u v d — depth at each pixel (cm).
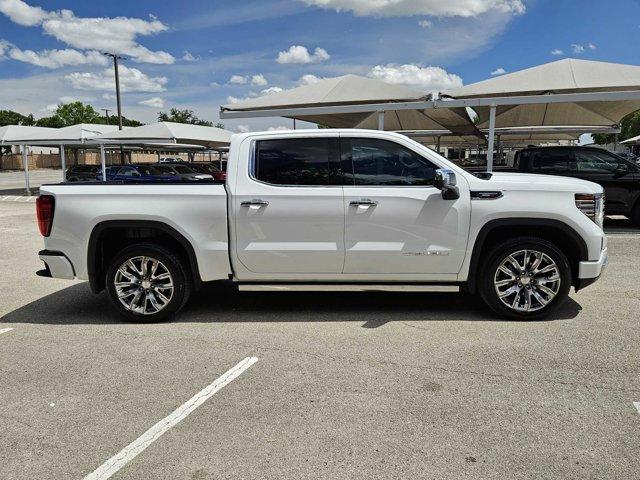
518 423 316
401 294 614
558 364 401
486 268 499
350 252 494
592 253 493
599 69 1203
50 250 511
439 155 500
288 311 552
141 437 306
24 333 492
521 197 488
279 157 500
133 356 430
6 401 353
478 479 263
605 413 326
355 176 496
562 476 265
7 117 8894
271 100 1352
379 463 278
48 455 290
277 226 494
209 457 286
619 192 1145
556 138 2939
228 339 468
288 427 315
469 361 409
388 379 379
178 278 511
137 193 499
